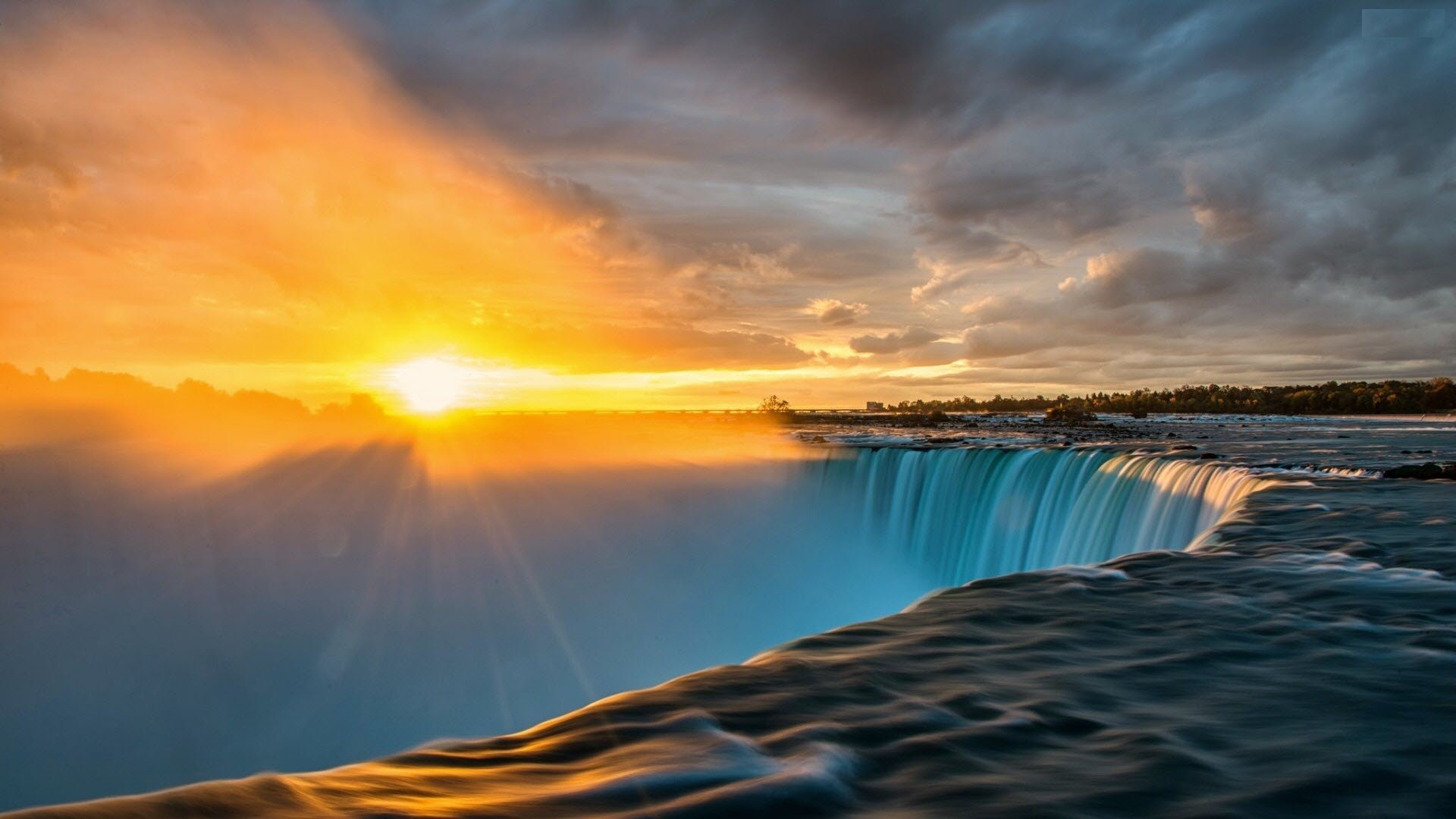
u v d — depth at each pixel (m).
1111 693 3.88
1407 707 3.72
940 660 4.33
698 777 2.70
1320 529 9.16
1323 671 4.27
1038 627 5.07
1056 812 2.56
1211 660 4.46
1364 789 2.81
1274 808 2.64
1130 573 6.74
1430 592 6.09
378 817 2.29
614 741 3.03
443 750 2.90
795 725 3.27
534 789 2.58
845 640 4.68
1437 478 15.46
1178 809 2.61
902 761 2.96
